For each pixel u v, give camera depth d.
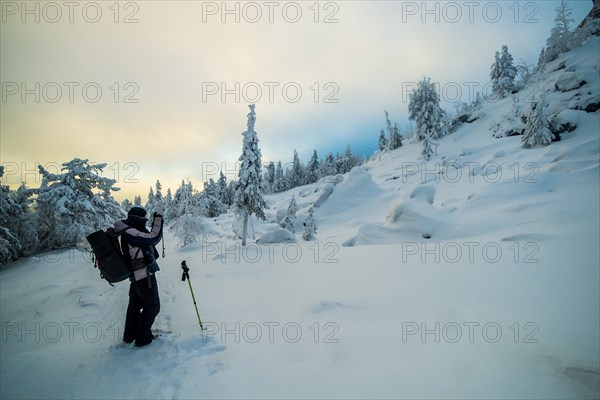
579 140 26.77
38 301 7.62
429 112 59.34
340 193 35.25
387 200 32.78
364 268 7.97
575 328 3.56
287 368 3.36
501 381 2.78
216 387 3.06
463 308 4.58
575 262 5.85
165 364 3.52
